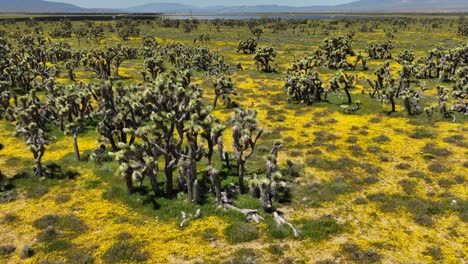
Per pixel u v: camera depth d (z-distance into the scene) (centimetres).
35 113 3491
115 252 1853
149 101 2934
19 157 3019
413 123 3869
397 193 2478
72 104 3825
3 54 6456
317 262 1786
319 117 4184
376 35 12975
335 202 2391
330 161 2975
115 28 15988
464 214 2181
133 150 2362
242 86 5788
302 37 12738
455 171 2758
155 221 2166
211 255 1853
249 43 9369
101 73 6153
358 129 3753
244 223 2117
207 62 7256
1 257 1839
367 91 5306
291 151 3225
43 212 2247
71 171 2761
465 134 3509
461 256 1847
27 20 18700
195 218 2191
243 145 2609
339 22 18800
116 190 2483
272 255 1855
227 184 2594
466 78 4781
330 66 7225
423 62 6781
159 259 1820
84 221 2148
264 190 2239
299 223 2142
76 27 16150
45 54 7281
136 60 8344
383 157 3011
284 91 5416
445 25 16138
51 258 1820
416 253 1870
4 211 2258
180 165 2364
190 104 2567
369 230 2084
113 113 3309
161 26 17412
